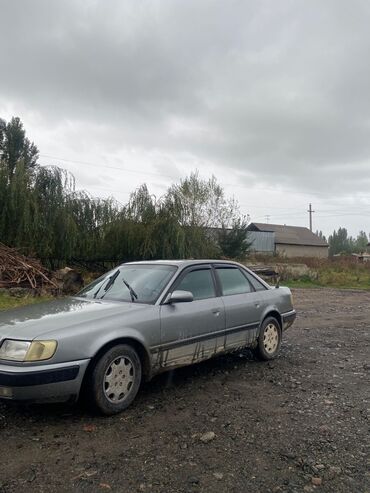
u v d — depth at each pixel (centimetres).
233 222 3469
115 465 310
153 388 490
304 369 584
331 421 398
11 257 1338
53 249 1545
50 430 369
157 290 484
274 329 644
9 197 1431
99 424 383
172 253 1842
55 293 1262
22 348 366
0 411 412
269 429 377
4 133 3447
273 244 6100
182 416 405
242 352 680
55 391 365
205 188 3588
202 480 290
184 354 480
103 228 1794
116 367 409
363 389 497
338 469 308
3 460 317
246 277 622
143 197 1950
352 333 881
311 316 1132
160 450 334
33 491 275
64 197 1603
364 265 3130
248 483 288
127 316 429
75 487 280
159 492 275
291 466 312
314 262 3161
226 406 434
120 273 557
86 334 389
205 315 508
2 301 1099
